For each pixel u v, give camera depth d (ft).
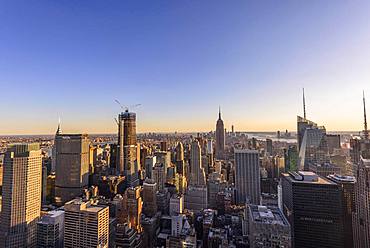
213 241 379.76
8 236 344.90
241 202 637.71
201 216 492.13
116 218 417.49
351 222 346.74
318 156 609.83
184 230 399.44
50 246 343.26
